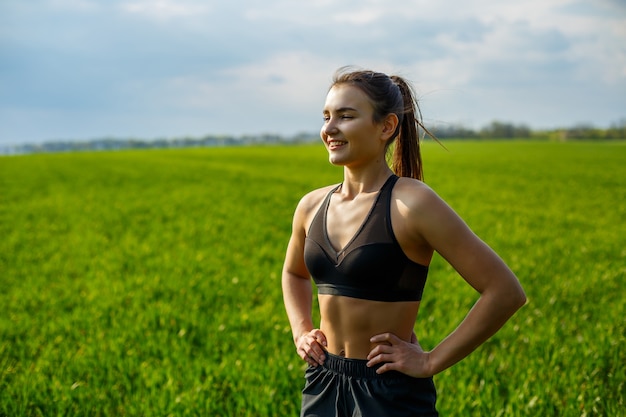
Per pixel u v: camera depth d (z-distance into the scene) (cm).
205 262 1177
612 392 537
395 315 280
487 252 269
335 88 287
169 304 855
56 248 1375
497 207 2066
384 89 283
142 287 966
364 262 274
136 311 830
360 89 280
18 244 1426
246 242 1416
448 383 552
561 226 1697
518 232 1528
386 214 275
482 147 7269
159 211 2039
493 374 573
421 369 267
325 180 3353
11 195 2562
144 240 1460
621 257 1255
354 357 283
